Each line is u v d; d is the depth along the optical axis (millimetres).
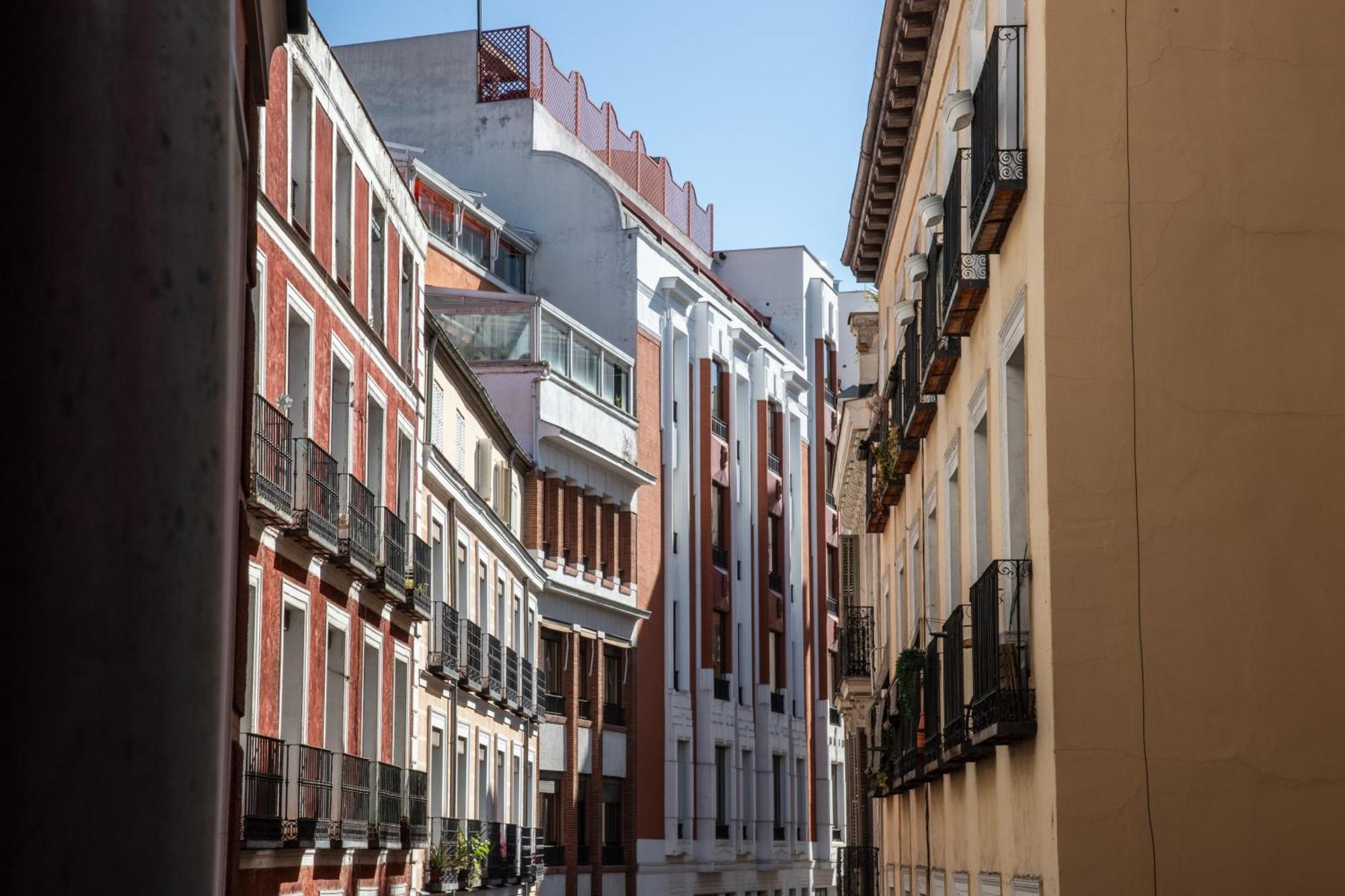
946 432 19312
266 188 26203
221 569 2707
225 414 2738
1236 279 11883
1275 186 11977
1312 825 11273
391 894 35594
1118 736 11438
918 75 22531
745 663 76500
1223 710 11430
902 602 26391
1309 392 11773
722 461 75000
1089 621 11578
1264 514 11633
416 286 38219
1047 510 11734
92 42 2680
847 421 39125
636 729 64562
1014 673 12484
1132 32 12117
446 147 68000
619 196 69375
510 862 49469
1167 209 11977
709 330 72875
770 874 77750
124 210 2668
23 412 2609
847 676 35469
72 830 2521
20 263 2641
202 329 2711
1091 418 11797
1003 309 14156
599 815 60812
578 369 60594
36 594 2566
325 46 29781
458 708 43906
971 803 16969
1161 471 11719
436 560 41438
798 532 83688
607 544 63062
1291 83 12039
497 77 68562
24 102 2672
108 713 2561
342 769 30109
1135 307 11891
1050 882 11633
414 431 37875
